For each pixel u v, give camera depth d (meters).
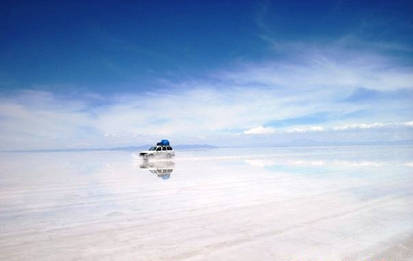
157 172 16.80
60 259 4.20
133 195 9.35
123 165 23.14
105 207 7.64
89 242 4.90
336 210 6.90
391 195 8.66
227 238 5.01
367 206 7.27
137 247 4.64
